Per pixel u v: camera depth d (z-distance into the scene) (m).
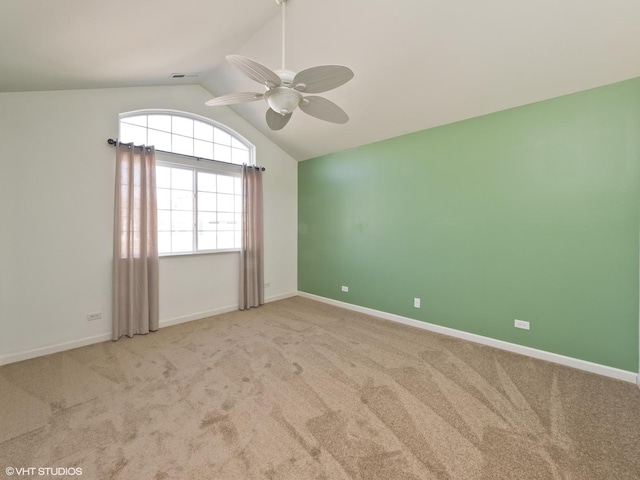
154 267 3.28
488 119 2.83
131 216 3.10
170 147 3.62
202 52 2.75
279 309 4.21
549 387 2.12
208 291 3.90
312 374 2.32
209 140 3.98
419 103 2.94
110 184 3.05
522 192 2.65
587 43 1.99
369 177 3.91
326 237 4.54
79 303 2.89
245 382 2.20
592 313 2.35
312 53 2.69
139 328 3.19
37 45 1.79
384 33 2.31
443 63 2.43
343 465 1.43
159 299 3.44
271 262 4.68
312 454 1.50
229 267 4.12
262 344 2.92
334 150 4.32
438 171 3.22
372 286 3.93
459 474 1.38
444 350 2.78
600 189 2.29
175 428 1.69
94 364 2.49
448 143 3.13
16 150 2.54
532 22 1.96
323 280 4.62
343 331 3.30
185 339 3.05
